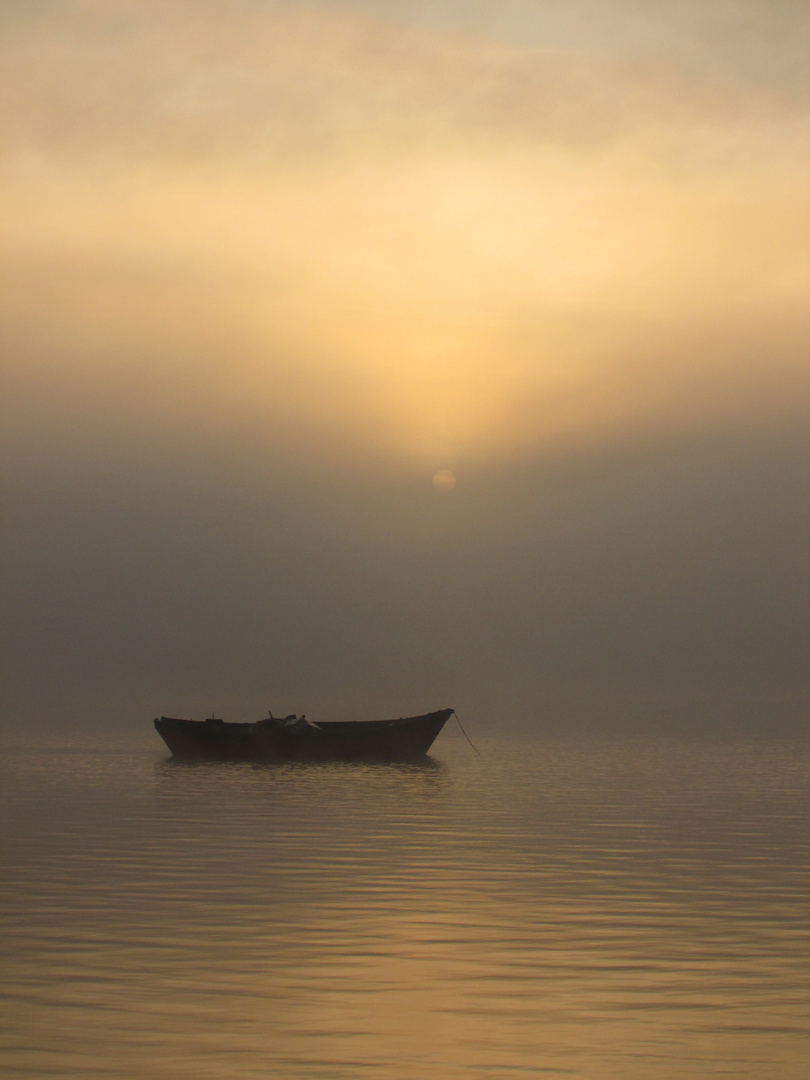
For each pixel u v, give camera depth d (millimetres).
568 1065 13484
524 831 32344
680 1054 13812
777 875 25125
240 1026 14734
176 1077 13070
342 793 43625
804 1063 13539
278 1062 13531
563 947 18672
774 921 20547
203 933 19500
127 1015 15148
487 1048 14000
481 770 55281
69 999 15812
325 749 62125
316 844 29734
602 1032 14562
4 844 29781
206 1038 14297
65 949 18438
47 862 26797
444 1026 14773
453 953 18266
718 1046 14070
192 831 32344
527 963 17688
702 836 31281
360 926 20062
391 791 44344
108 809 38094
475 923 20328
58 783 48250
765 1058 13695
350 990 16281
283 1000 15812
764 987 16422
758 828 32969
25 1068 13312
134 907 21609
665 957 18031
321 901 22219
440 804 39469
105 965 17500
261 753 62438
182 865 26375
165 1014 15195
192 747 63469
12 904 21875
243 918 20672
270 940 19047
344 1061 13578
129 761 61375
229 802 40312
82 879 24531
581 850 28766
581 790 44719
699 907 21703
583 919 20672
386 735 62000
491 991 16250
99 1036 14352
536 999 15891
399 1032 14547
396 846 29391
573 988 16391
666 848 29078
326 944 18797
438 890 23328
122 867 26078
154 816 36031
